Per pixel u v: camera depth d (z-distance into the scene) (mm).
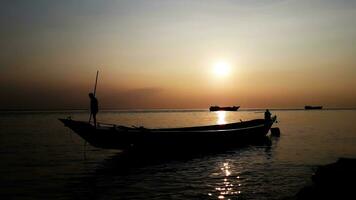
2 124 63000
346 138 35094
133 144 22484
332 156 22859
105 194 13344
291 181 15312
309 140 33219
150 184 15023
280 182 15125
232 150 26500
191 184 14945
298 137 36312
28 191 13750
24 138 35812
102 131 21234
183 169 18641
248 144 30062
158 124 64062
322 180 12781
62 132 44000
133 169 18734
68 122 20703
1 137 36875
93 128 21047
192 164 20281
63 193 13492
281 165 19562
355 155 23281
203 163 20609
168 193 13430
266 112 34156
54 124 63406
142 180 15875
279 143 30844
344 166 12984
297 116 110812
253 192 13453
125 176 16812
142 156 23531
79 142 32219
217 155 23922
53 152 25406
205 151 25469
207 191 13680
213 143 25734
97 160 21906
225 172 17656
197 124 63844
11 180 15766
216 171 17969
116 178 16312
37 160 21688
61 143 31359
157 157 23250
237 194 13180
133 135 22109
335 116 110375
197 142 24641
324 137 36188
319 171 13430
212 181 15500
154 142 22922
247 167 19031
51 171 18094
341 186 11570
